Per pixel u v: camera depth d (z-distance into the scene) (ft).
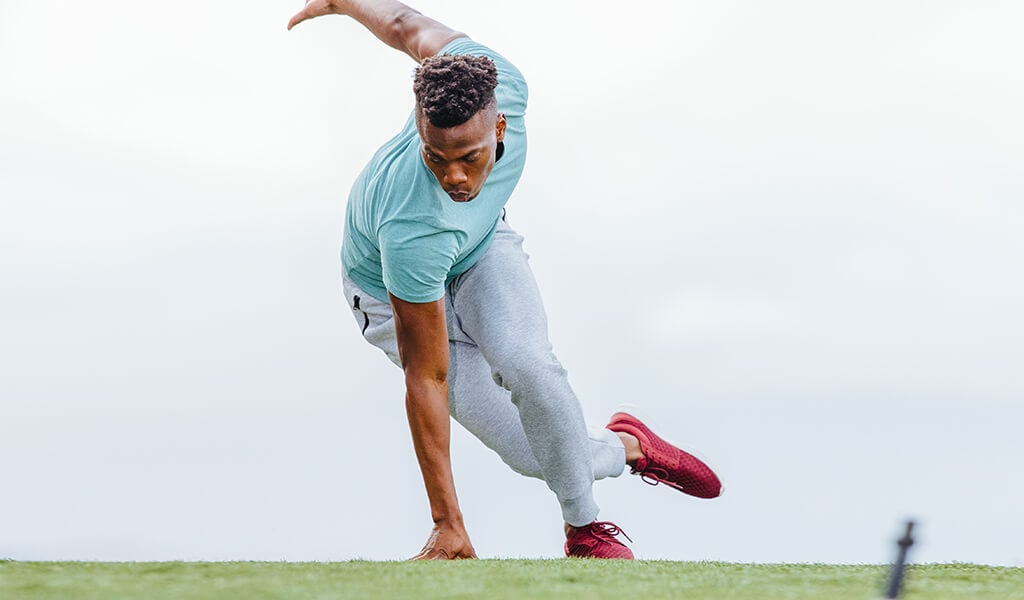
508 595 12.05
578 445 19.80
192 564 14.23
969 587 13.98
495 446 21.59
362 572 13.65
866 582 13.80
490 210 18.83
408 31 20.62
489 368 21.25
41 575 12.91
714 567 15.55
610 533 20.61
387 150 19.06
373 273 20.63
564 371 19.83
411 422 18.54
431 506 18.53
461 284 20.01
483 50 19.60
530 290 19.99
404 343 18.44
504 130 17.61
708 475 23.61
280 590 11.87
